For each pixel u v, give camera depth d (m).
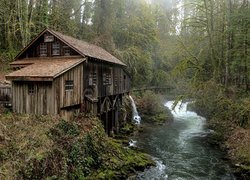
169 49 29.34
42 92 14.12
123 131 22.88
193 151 17.66
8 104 14.98
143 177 13.27
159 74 42.81
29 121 12.89
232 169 14.23
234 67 21.22
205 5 22.30
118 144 16.58
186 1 25.70
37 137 11.09
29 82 14.36
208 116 25.50
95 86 18.19
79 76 16.05
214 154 16.94
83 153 12.20
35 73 14.02
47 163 10.06
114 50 32.75
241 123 18.00
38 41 18.00
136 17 39.09
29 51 18.38
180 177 13.49
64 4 33.34
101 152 13.74
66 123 13.24
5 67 22.25
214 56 22.73
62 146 11.42
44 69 14.61
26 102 14.48
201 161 15.75
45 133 11.64
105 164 13.09
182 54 24.89
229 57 21.86
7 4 26.17
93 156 12.94
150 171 14.05
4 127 11.38
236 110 18.72
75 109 15.89
